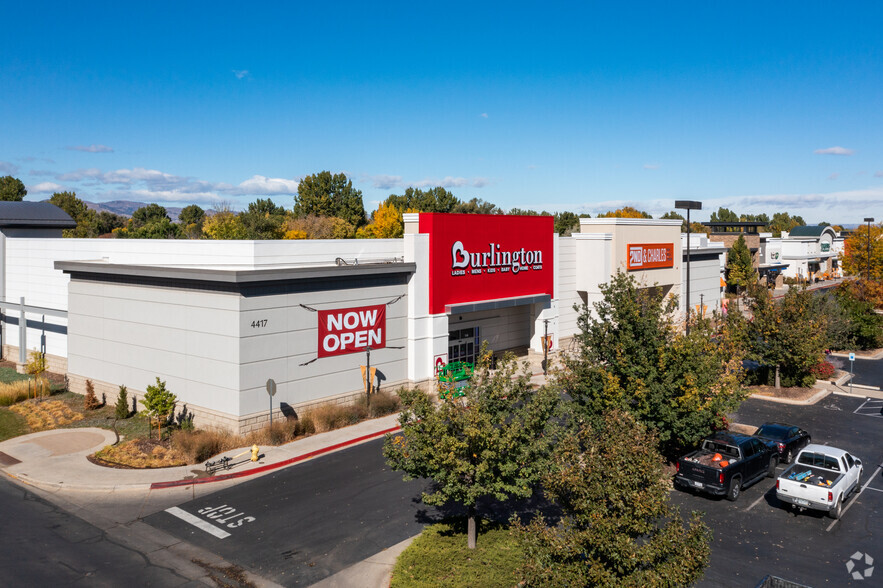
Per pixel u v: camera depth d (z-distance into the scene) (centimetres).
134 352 3108
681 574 1117
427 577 1493
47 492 2162
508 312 4362
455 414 1588
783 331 3556
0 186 10806
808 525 1925
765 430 2583
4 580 1557
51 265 3953
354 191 10412
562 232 11369
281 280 2738
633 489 1166
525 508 2000
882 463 2486
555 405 1692
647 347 2184
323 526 1881
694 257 5900
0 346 4428
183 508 2022
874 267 7919
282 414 2773
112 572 1608
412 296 3356
